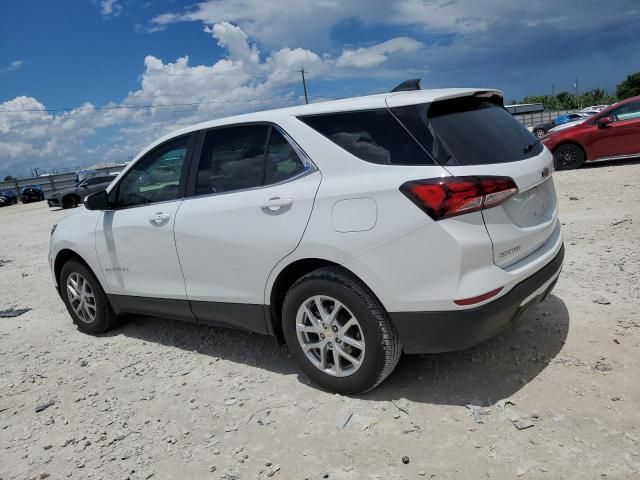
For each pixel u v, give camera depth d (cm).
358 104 326
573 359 346
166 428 326
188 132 408
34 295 707
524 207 315
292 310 341
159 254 412
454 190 280
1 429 349
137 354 448
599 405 295
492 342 382
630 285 462
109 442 318
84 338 505
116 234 444
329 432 300
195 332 480
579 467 250
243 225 353
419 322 296
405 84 363
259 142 361
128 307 465
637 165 1152
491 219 290
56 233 511
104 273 468
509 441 274
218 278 376
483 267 286
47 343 503
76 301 514
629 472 244
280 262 338
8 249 1213
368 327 309
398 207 292
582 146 1208
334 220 312
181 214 392
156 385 385
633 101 1172
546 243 339
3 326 575
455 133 302
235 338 453
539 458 259
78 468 297
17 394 398
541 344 371
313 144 331
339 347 328
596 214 741
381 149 308
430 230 284
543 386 320
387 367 314
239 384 371
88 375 418
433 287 288
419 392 329
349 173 314
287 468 275
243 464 283
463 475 254
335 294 317
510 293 296
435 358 368
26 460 310
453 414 303
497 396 316
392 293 298
